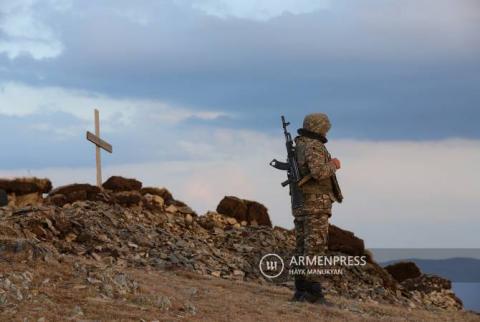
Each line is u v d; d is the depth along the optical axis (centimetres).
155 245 1558
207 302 1063
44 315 850
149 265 1424
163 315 933
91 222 1570
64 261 1057
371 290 1612
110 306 927
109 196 1809
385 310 1256
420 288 1786
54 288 952
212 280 1320
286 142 1209
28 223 1454
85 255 1419
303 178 1169
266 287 1318
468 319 1368
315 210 1170
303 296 1179
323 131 1182
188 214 1905
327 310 1123
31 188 1808
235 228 1883
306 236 1179
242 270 1569
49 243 1425
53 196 1758
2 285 905
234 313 1015
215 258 1586
